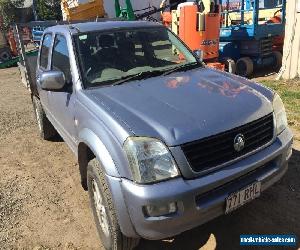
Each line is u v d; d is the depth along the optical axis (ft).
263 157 9.88
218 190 9.28
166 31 15.12
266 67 38.32
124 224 9.24
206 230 11.68
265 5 37.27
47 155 19.07
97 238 11.93
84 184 12.50
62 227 12.70
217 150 9.24
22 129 23.81
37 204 14.33
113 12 65.46
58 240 12.01
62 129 14.79
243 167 9.41
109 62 12.96
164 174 8.77
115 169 9.18
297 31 29.81
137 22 15.23
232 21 38.88
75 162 17.93
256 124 10.07
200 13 28.86
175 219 8.73
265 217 12.04
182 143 8.87
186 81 12.09
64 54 13.83
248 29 33.53
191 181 8.84
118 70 12.83
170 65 13.75
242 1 35.24
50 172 17.06
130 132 9.11
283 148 10.50
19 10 110.52
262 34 33.94
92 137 10.07
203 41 29.71
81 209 13.73
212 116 9.59
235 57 36.09
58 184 15.81
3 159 19.10
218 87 11.49
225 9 37.99
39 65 18.11
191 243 11.20
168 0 44.91
